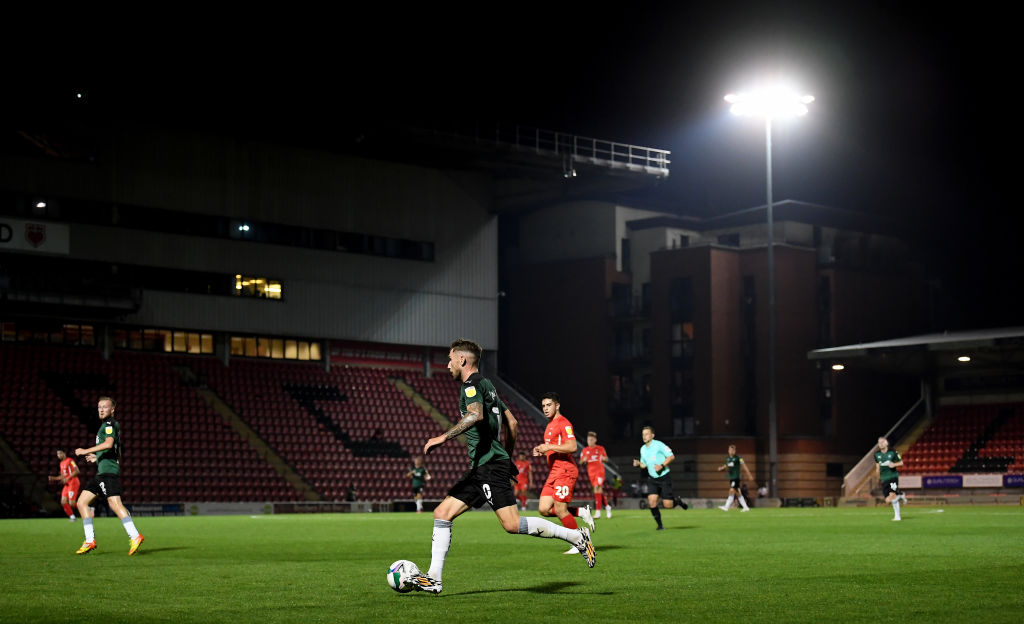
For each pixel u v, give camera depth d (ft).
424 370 181.78
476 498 31.27
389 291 174.40
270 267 163.53
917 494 168.14
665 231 206.69
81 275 146.10
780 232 200.75
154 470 139.44
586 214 212.43
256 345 165.78
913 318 208.03
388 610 28.68
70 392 143.13
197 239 157.48
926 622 26.14
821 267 195.72
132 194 152.25
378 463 159.63
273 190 164.66
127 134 152.56
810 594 32.12
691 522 89.35
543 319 214.28
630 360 203.10
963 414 180.14
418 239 178.09
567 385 209.77
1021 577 37.19
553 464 50.96
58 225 146.41
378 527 85.76
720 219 208.23
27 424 135.85
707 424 188.55
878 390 199.62
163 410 147.54
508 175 183.52
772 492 157.07
